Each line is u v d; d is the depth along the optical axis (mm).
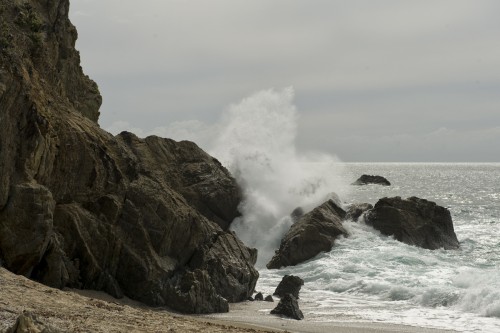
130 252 25328
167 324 17562
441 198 107625
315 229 39375
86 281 24391
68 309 17094
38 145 23375
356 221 43688
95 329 15305
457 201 101188
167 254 27062
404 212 43031
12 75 23359
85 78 34906
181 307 25109
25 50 27016
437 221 43969
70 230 24297
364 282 31578
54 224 24141
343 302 28797
